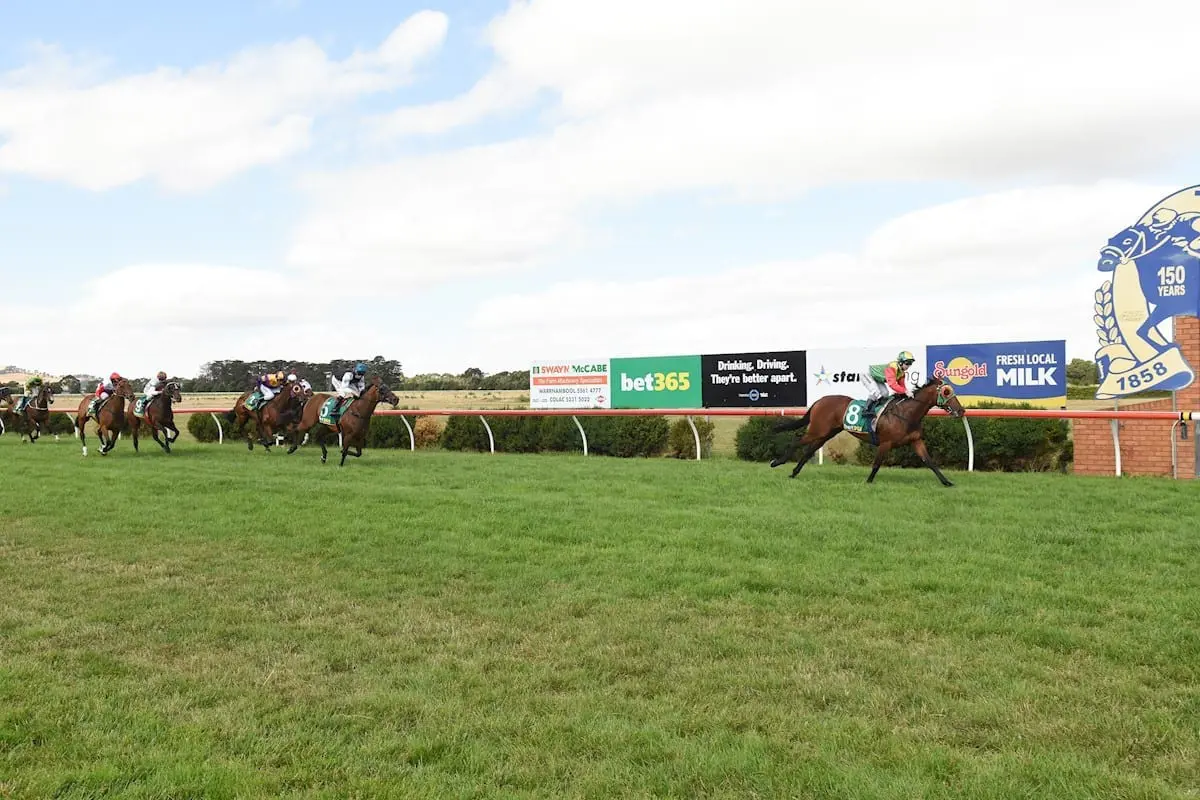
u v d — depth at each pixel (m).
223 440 22.75
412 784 3.32
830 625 5.34
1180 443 12.15
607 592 6.20
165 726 3.91
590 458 15.91
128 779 3.36
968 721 3.85
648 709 4.07
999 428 13.51
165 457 16.72
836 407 11.61
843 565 6.76
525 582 6.53
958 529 7.97
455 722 3.95
